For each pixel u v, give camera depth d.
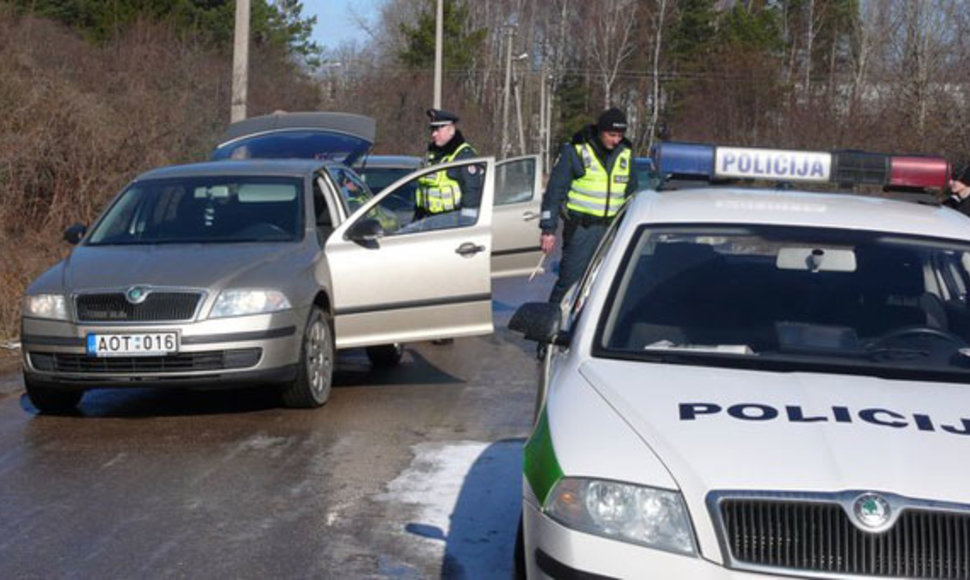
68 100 15.86
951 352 4.78
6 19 20.39
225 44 41.12
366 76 49.78
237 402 8.92
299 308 8.32
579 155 9.84
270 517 6.22
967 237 5.28
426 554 5.69
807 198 5.73
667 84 65.88
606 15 66.81
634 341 4.82
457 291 9.11
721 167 5.83
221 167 9.80
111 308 8.05
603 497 3.82
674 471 3.80
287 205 9.31
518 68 67.69
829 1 59.62
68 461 7.26
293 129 14.52
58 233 14.51
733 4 67.69
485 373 10.16
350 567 5.52
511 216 12.22
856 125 29.95
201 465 7.17
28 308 8.22
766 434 3.92
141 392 9.30
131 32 31.27
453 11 61.38
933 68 28.75
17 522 6.12
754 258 5.20
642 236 5.29
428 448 7.57
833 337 4.83
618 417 4.11
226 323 8.02
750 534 3.67
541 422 4.35
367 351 10.43
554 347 5.20
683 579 3.68
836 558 3.62
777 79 46.28
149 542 5.84
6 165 14.44
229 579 5.37
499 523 6.13
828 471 3.73
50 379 8.12
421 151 44.78
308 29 57.56
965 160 23.89
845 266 5.14
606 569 3.75
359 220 9.08
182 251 8.66
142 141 16.28
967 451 3.85
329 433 7.95
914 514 3.64
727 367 4.62
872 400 4.24
